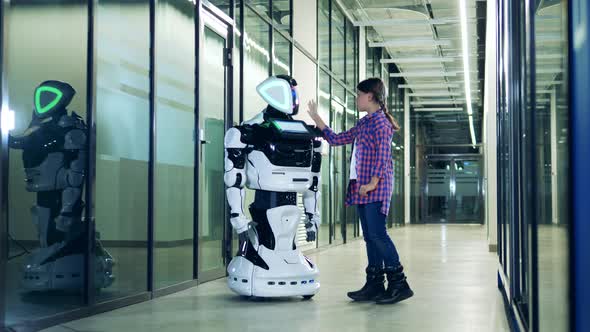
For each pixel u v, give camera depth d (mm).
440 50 15461
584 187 1135
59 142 3697
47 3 3551
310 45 9867
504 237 4629
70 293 3844
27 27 3375
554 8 1470
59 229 3707
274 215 4855
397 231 17812
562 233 1293
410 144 25172
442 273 6809
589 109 1104
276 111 4996
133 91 4535
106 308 4203
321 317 4090
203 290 5348
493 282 6023
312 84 10008
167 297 4930
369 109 4809
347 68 12984
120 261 4398
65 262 3781
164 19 5059
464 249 10516
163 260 5047
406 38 14500
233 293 5172
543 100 1802
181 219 5379
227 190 4875
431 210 26484
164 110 5043
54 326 3633
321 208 10711
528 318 2586
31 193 3451
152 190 4789
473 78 18719
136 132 4582
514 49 3484
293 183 4891
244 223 4805
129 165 4488
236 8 6734
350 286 5723
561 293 1318
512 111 3660
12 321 3291
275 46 8109
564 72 1243
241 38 6773
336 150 11891
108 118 4203
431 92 21312
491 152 9953
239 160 4840
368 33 14305
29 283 3436
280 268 4781
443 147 26156
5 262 3188
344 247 11164
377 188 4652
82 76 3900
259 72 7473
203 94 5910
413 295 5004
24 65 3354
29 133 3408
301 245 9281
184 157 5434
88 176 3963
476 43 14414
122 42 4379
